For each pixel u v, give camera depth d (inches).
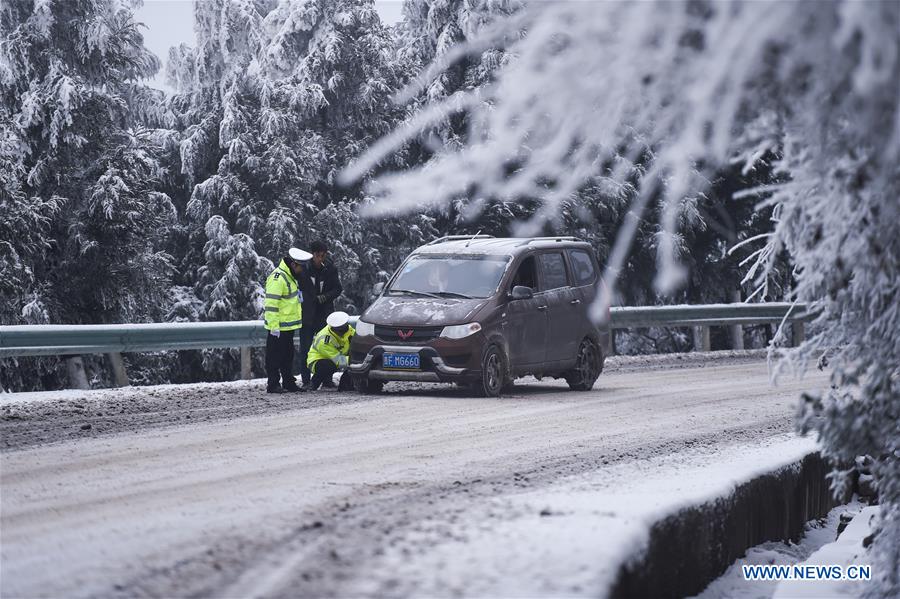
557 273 1200.8
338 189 2443.4
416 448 692.7
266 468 604.4
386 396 1071.0
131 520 454.3
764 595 475.8
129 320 2133.4
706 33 229.1
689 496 469.4
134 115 2524.6
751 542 549.6
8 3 2130.9
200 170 2420.0
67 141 2052.2
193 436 746.2
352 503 489.4
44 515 467.8
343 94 2456.9
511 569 339.0
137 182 2090.3
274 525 436.8
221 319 2204.7
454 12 2445.9
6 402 976.9
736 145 309.7
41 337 1100.5
